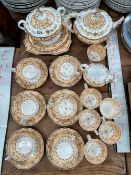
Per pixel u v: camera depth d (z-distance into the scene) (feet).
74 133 2.89
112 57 3.23
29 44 3.22
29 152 2.85
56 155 2.83
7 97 3.10
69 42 3.23
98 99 2.96
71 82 3.08
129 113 3.01
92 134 2.91
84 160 2.86
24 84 3.10
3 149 2.93
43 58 3.25
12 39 3.26
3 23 3.07
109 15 3.32
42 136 2.94
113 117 2.90
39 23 2.93
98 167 2.85
